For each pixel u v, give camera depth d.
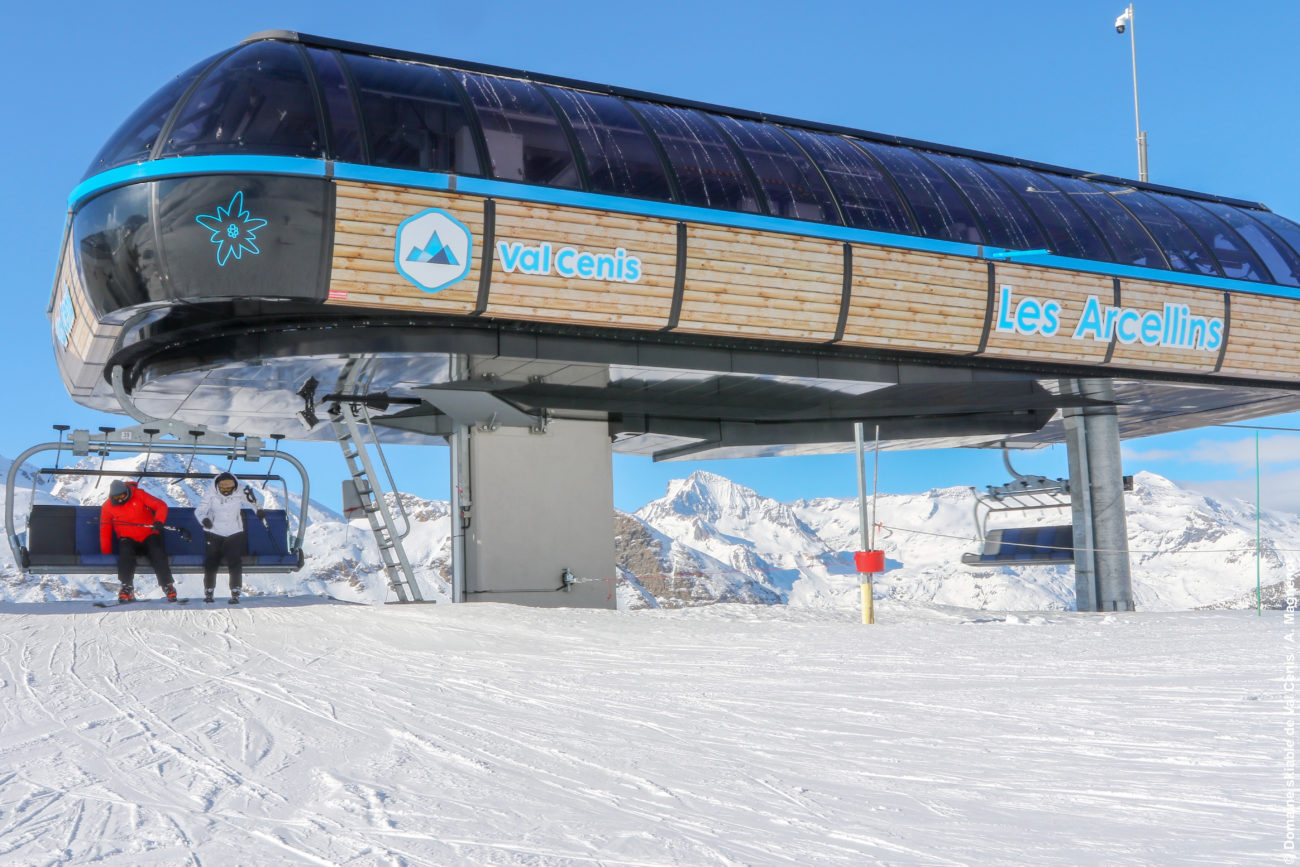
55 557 16.06
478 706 7.23
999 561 25.66
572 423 19.52
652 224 16.42
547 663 9.83
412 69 16.27
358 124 14.87
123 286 14.66
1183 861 3.25
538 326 16.39
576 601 18.95
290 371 16.70
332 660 10.08
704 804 4.27
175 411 19.98
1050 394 22.69
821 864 3.36
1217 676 7.54
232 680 8.69
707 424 22.30
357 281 14.75
